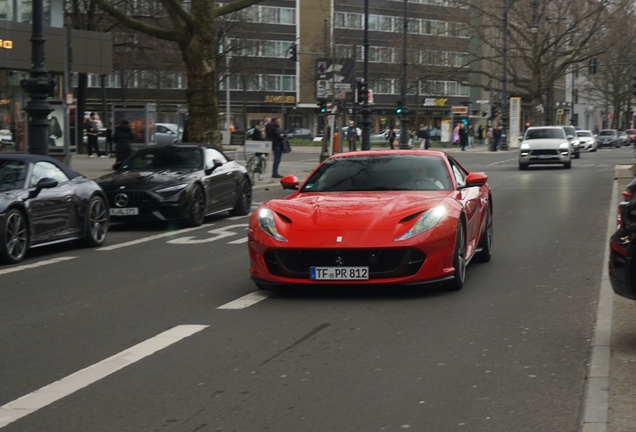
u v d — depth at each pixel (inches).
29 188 467.2
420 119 4202.8
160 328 283.4
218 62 2679.6
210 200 644.1
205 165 649.6
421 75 2738.7
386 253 317.4
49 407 198.8
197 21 1069.1
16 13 1252.5
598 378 212.1
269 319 293.6
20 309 323.3
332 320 289.9
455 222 329.7
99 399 204.4
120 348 256.7
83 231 506.0
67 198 491.8
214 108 1090.7
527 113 4682.6
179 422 186.4
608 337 257.1
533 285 354.0
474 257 419.2
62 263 448.8
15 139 1253.1
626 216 240.8
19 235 452.1
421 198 343.3
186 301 331.6
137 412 193.9
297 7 3865.7
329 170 381.1
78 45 1379.2
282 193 979.3
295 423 184.2
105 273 410.6
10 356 249.3
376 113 4067.4
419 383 213.2
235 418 188.2
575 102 5012.3
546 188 967.6
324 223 324.8
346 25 3865.7
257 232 330.0
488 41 2711.6
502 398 199.8
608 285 347.9
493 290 342.6
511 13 2721.5
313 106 3956.7
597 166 1530.5
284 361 236.8
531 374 219.9
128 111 1643.7
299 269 322.3
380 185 366.9
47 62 1300.4
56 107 1130.0
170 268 422.0
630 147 3420.3
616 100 4050.2
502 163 1742.1
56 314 311.9
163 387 213.3
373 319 290.4
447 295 332.2
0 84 1230.3
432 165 378.0
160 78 2883.9
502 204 756.0
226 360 239.0
